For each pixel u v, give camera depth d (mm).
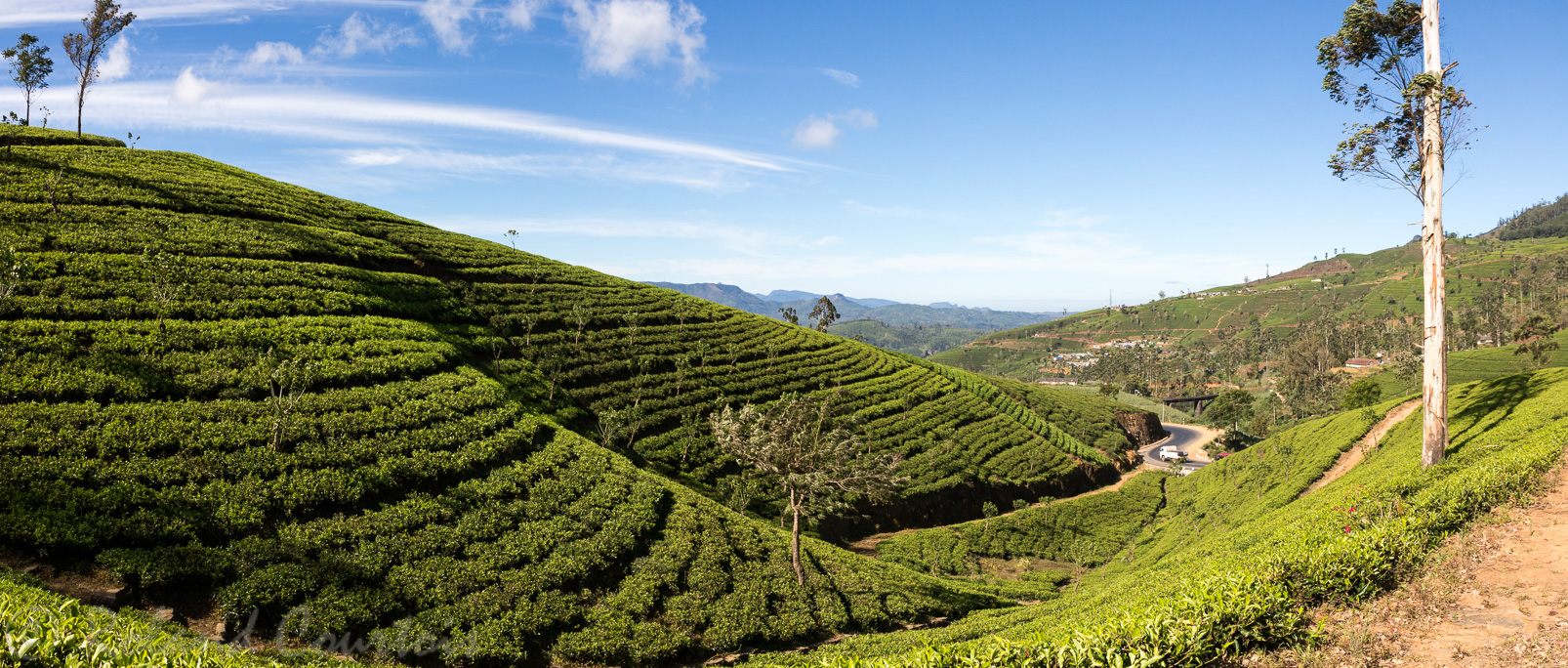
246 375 32906
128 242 42188
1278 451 62156
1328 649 10484
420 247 66188
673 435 56844
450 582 25969
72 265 37219
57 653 8797
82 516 22484
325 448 30016
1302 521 22969
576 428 50594
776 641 29531
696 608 29422
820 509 36219
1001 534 62344
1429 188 30844
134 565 21516
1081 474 87875
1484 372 125562
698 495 41531
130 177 53656
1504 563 12969
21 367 28469
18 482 22938
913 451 71938
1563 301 175500
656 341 70938
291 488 27125
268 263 46469
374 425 33062
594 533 31875
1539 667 9062
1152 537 63906
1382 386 138250
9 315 32375
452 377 40969
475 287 62750
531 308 65062
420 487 30812
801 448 35719
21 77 63656
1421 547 13812
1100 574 54750
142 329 33938
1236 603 10797
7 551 20812
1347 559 12484
